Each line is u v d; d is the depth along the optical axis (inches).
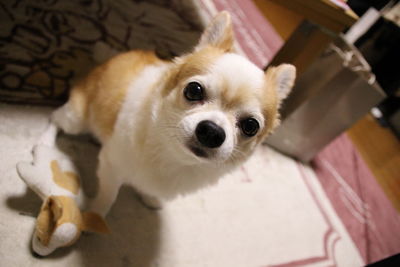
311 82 17.6
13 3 16.3
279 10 35.5
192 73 9.3
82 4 19.0
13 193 11.1
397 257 11.9
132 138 10.2
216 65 9.1
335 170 22.9
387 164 28.1
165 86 9.8
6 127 12.4
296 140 19.8
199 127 8.7
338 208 19.9
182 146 9.1
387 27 31.9
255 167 18.4
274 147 20.6
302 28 16.9
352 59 17.8
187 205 14.5
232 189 16.4
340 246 17.5
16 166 11.0
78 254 10.9
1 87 13.3
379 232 20.3
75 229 9.7
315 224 17.7
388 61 33.6
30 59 14.8
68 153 13.1
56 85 14.7
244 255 14.2
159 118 9.6
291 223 16.8
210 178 10.9
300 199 18.4
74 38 16.9
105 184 11.5
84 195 12.3
